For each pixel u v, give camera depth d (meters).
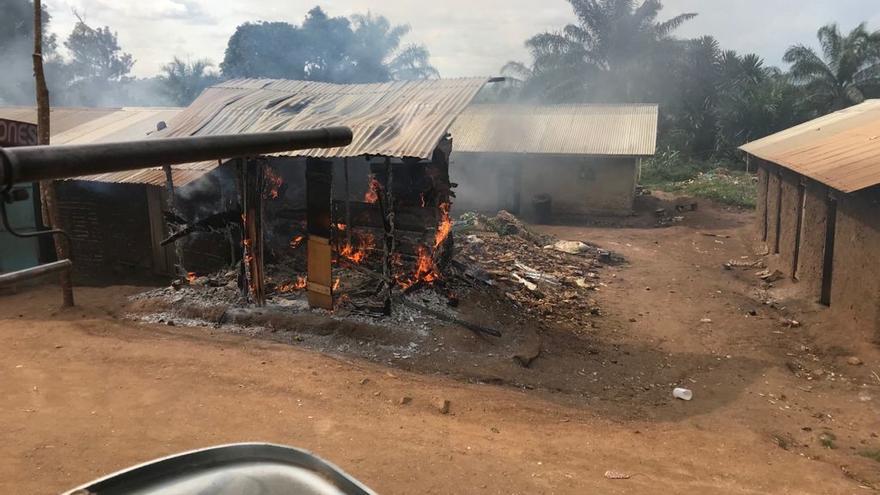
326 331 9.75
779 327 12.48
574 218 25.28
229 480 2.14
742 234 21.89
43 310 10.68
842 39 41.44
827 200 12.98
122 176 12.66
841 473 6.39
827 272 13.09
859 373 10.02
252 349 8.70
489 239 18.36
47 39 41.16
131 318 10.35
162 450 5.61
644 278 16.20
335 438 6.07
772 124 39.25
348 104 12.55
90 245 14.59
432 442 6.20
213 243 12.89
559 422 7.29
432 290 11.54
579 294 14.36
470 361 9.33
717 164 38.12
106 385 7.13
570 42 44.62
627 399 8.72
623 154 23.89
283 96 13.26
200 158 2.12
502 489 5.34
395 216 11.25
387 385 7.75
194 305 10.64
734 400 8.84
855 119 18.36
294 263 12.53
